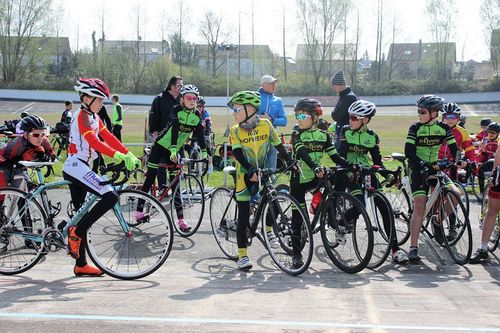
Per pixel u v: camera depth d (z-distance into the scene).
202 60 62.41
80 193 4.64
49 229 4.53
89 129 4.20
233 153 4.65
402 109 45.03
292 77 58.50
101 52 55.66
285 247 4.73
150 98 48.03
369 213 5.09
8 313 3.44
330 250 4.78
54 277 4.51
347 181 5.09
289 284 4.30
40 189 4.60
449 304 3.72
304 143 5.00
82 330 3.12
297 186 5.04
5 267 4.61
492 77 57.19
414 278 4.53
